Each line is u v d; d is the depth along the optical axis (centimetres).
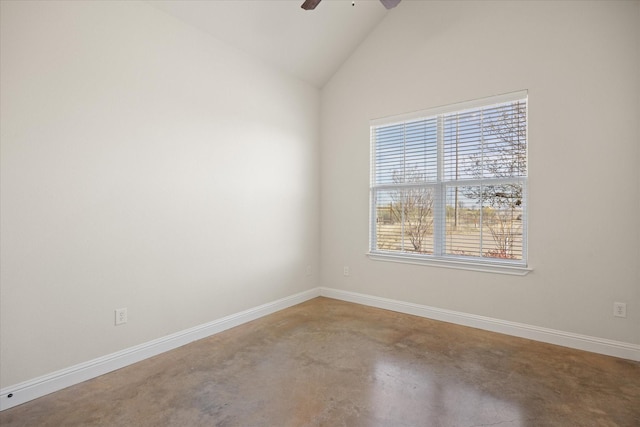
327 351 269
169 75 274
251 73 343
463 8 323
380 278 384
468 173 329
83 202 226
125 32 246
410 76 357
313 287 427
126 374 233
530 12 288
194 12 280
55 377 212
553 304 282
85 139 226
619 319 256
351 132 404
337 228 420
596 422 179
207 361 253
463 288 327
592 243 265
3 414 188
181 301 284
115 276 243
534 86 287
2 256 193
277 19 317
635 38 248
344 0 329
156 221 267
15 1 195
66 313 218
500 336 298
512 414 186
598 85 261
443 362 249
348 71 405
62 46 214
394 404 196
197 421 181
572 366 241
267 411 189
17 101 197
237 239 331
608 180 259
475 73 317
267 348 276
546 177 282
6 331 195
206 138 302
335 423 179
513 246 305
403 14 361
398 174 374
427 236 355
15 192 197
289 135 388
